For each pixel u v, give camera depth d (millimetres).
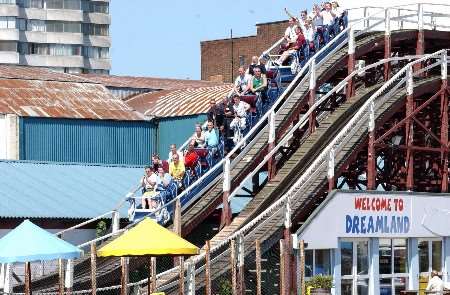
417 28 88375
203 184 69312
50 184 82125
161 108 102750
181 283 58031
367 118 71438
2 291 62719
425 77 81812
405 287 73062
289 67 74438
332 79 82938
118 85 119375
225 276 63281
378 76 85375
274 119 69750
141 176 87250
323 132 72312
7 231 75562
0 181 80875
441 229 74500
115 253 53969
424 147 75688
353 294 69688
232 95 72375
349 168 78625
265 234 65438
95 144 94688
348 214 68875
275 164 71438
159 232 54906
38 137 91938
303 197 67812
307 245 66438
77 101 98750
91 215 78562
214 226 72688
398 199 72000
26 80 101688
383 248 72062
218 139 70625
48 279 67500
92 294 56375
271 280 68625
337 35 76312
